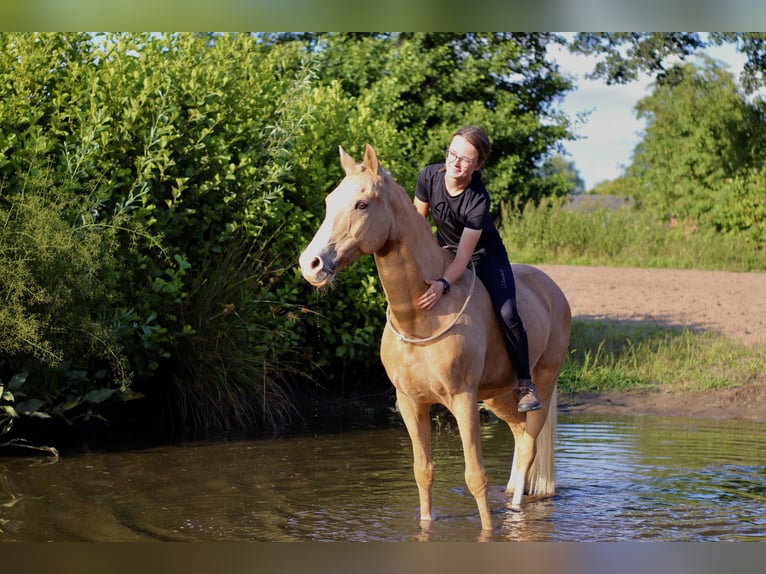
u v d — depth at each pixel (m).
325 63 19.55
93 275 7.63
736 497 6.27
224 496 6.14
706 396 10.42
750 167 26.25
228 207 8.99
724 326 13.05
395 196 5.02
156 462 7.19
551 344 6.40
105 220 7.93
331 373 10.38
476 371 5.31
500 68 21.78
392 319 5.27
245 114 9.31
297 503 5.99
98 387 8.30
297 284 9.38
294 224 9.20
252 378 9.08
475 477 5.29
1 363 7.50
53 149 8.41
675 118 28.59
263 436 8.36
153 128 8.31
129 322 8.26
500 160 21.75
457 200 5.50
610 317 13.59
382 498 6.15
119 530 5.31
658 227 21.77
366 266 9.90
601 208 22.30
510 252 20.48
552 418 6.44
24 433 8.07
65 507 5.80
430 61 20.77
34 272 7.27
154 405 9.10
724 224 25.39
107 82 8.55
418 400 5.40
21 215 7.36
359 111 10.57
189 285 8.98
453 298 5.29
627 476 6.94
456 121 20.88
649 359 11.62
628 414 9.86
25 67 8.23
